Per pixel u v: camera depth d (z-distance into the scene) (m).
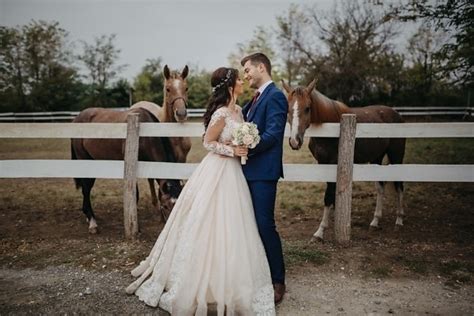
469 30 6.11
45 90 30.50
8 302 2.91
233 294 2.58
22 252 3.89
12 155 11.43
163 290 2.84
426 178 4.04
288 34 25.98
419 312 2.80
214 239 2.64
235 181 2.74
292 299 2.97
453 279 3.29
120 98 33.19
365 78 23.34
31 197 6.33
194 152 11.66
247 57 2.83
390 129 4.01
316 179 4.06
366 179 4.05
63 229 4.68
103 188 7.00
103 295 3.01
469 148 10.94
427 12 6.34
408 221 4.91
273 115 2.68
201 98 32.72
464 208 5.42
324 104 4.21
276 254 2.88
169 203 3.59
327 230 4.57
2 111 29.66
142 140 4.44
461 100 22.12
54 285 3.19
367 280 3.28
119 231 4.59
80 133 4.22
